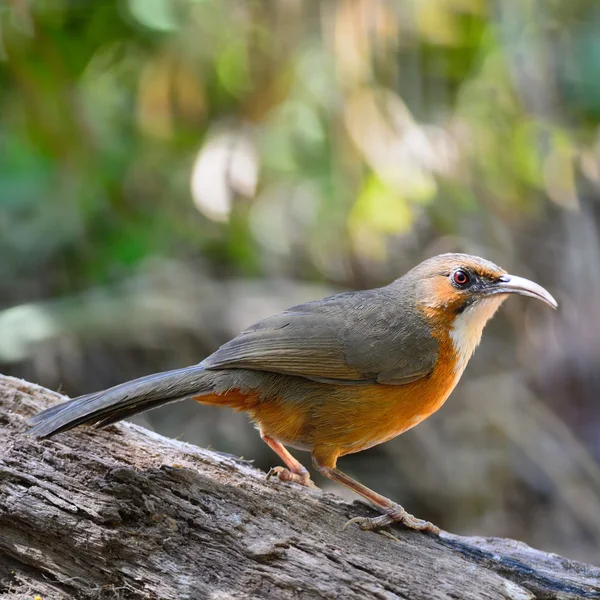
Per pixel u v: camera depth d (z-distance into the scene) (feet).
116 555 21.22
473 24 47.32
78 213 45.73
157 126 45.29
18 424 23.56
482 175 46.37
